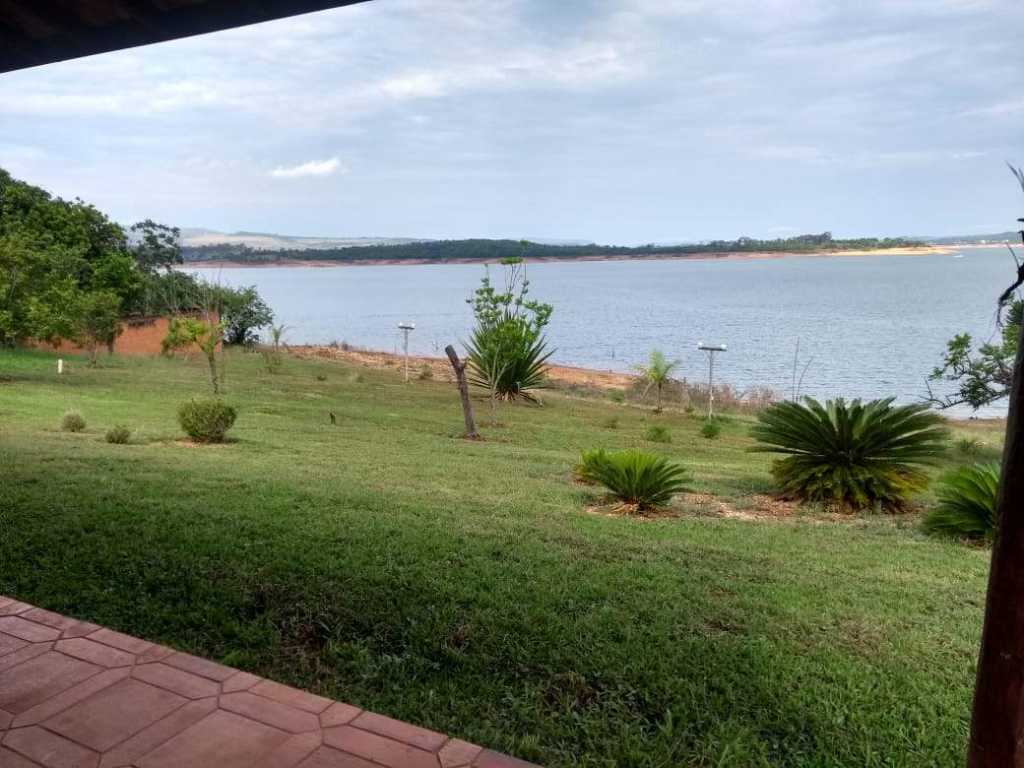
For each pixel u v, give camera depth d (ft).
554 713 8.89
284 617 11.32
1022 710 4.90
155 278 110.73
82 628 10.30
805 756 8.19
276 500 19.31
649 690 9.46
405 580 12.98
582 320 234.99
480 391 77.66
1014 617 4.87
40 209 92.32
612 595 13.07
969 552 20.17
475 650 10.42
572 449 44.86
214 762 7.25
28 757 7.27
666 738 8.42
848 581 15.70
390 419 50.72
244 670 9.72
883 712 9.13
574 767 7.81
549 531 18.53
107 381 58.95
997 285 399.44
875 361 135.13
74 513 16.46
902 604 13.94
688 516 24.47
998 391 49.34
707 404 84.74
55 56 10.14
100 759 7.26
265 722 8.01
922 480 27.66
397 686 9.36
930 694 9.74
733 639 11.28
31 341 81.20
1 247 53.21
